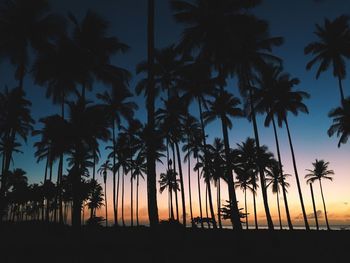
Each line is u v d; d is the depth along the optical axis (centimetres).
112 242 2291
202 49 2173
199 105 3556
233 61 2353
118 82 2964
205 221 4212
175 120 3709
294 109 3422
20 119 4141
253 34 2439
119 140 4984
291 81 3369
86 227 4000
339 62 3234
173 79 3453
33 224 3909
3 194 2242
